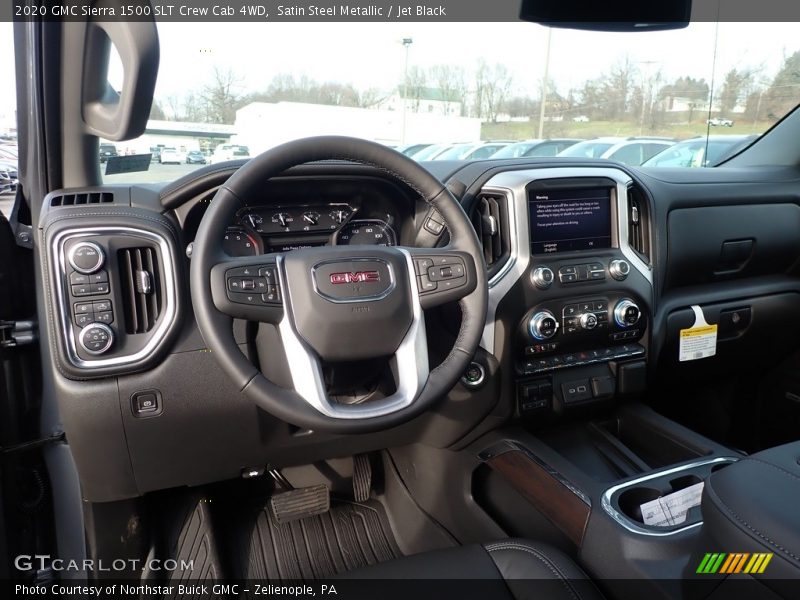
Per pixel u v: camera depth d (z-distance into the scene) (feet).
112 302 3.89
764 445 7.18
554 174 4.93
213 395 4.24
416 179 3.79
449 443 5.18
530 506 4.70
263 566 5.24
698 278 6.12
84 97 4.04
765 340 6.64
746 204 6.22
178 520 5.32
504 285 4.87
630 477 4.48
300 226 4.59
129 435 4.17
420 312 3.69
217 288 3.32
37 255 4.29
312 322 3.43
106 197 4.07
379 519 5.85
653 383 6.27
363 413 3.41
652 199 5.56
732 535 2.99
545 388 5.17
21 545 4.35
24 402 4.54
